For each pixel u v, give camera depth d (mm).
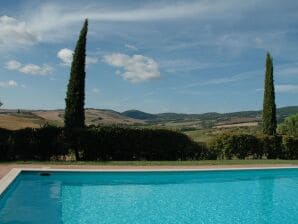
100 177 17094
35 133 21609
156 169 18000
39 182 16234
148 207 13250
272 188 17328
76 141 22156
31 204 12594
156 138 23859
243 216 12406
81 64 23438
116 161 22031
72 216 11633
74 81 23172
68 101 23062
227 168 19359
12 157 21297
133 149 23312
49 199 13422
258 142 26422
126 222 11297
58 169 16938
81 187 16047
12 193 14023
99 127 22844
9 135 21266
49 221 10750
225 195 15617
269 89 28516
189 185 17500
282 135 27375
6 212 11484
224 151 25562
